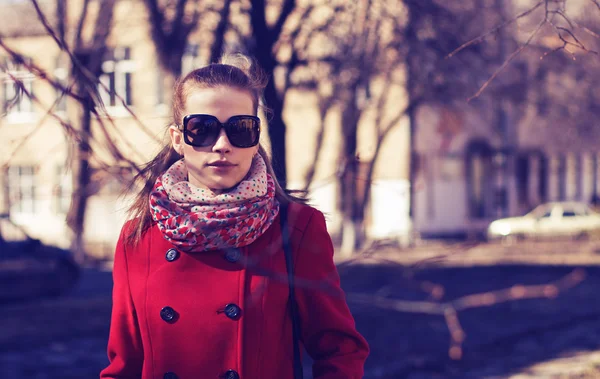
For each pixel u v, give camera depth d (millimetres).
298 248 2057
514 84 12727
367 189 9297
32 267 13633
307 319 2070
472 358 8703
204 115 2006
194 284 2008
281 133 6227
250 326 1983
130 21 9023
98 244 23406
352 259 2500
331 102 9773
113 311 2123
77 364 8578
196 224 1966
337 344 2061
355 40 8008
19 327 10852
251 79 2117
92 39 9016
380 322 11125
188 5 7637
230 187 2045
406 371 8016
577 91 15531
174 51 7727
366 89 10055
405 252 23188
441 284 16156
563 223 30453
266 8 6840
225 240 1976
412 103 11000
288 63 7191
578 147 27234
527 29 9000
